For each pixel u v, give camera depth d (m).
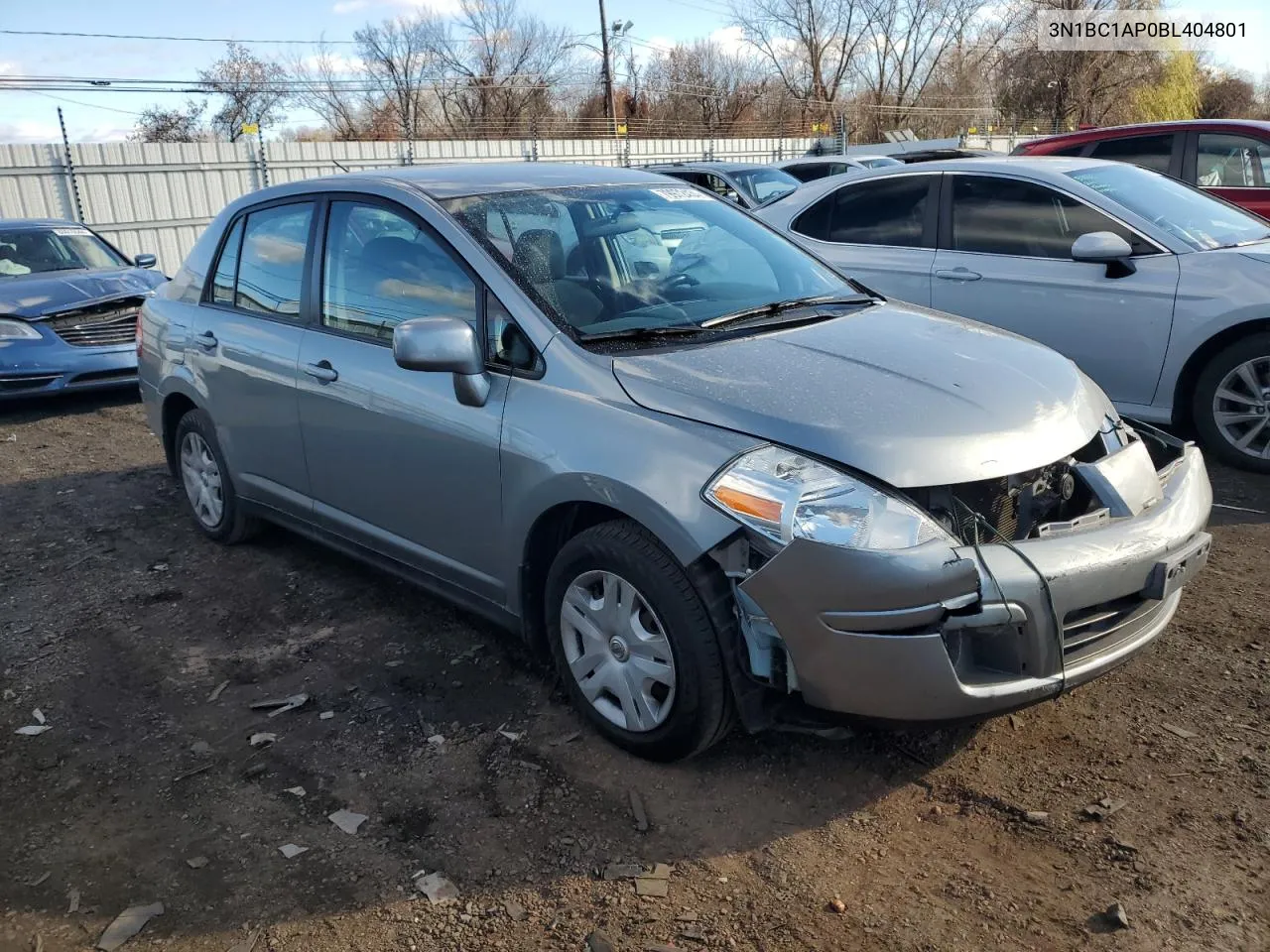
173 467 5.54
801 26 53.03
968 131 44.75
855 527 2.61
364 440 3.88
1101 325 5.79
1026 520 2.86
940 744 3.19
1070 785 2.96
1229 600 4.08
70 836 2.95
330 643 4.09
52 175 18.05
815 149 29.27
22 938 2.56
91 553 5.20
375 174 4.19
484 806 3.00
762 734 3.28
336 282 4.11
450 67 46.81
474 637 4.07
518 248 3.57
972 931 2.44
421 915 2.58
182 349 5.00
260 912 2.62
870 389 2.96
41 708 3.67
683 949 2.43
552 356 3.27
